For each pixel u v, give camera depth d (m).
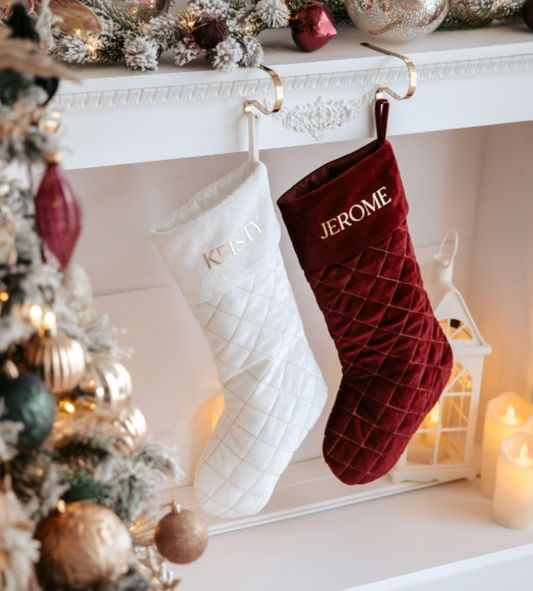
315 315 1.89
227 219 1.49
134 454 1.23
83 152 1.45
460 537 1.78
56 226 1.00
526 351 1.84
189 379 1.83
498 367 1.93
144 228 1.73
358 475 1.67
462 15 1.61
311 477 1.92
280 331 1.58
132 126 1.46
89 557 1.08
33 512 1.12
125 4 1.46
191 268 1.51
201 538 1.25
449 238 1.94
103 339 1.21
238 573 1.72
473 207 1.93
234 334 1.56
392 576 1.71
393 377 1.63
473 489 1.90
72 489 1.18
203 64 1.48
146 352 1.79
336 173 1.59
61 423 1.15
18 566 0.93
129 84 1.42
